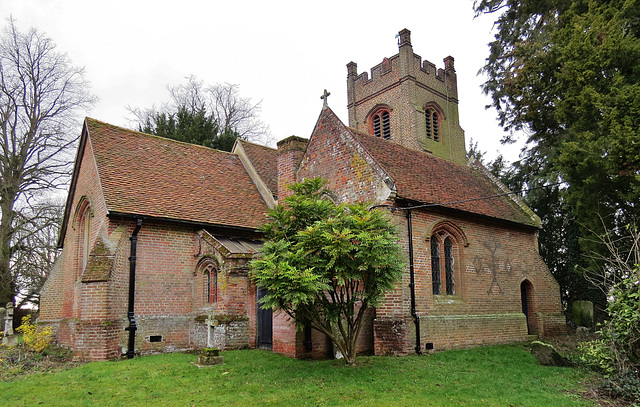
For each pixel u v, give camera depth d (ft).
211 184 64.23
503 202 69.41
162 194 55.98
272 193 66.13
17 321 95.86
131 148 61.21
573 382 35.17
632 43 43.19
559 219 83.30
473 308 55.16
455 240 56.18
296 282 33.14
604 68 45.24
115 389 32.94
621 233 50.37
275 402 29.25
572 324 78.95
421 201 51.06
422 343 47.37
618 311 35.73
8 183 85.71
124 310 48.42
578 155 46.70
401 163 57.82
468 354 46.75
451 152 119.03
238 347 49.55
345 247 34.86
